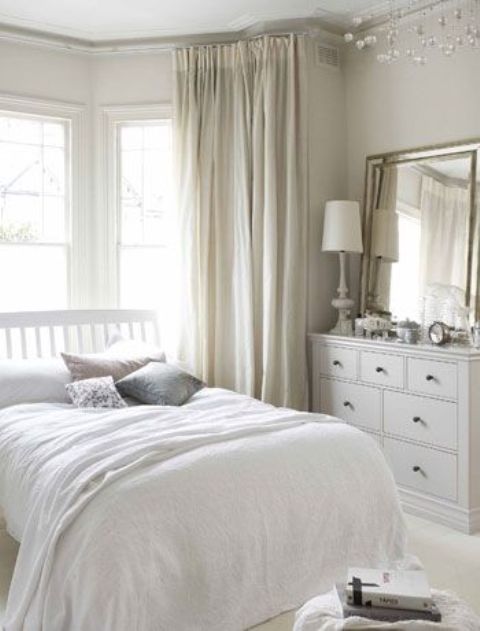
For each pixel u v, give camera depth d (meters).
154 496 2.21
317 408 4.43
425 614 1.62
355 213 4.31
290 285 4.38
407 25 4.17
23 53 4.46
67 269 4.69
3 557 3.03
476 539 3.31
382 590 1.67
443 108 3.98
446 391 3.50
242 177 4.44
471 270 3.79
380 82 4.40
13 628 2.14
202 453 2.46
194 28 4.44
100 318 4.46
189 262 4.50
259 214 4.41
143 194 4.79
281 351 4.43
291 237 4.38
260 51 4.42
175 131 4.55
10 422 3.13
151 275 4.80
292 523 2.41
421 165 4.12
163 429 2.77
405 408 3.75
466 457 3.39
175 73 4.56
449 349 3.50
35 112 4.52
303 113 4.39
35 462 2.62
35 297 4.59
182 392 3.52
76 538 2.12
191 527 2.21
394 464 3.84
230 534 2.27
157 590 2.09
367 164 4.48
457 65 3.88
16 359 3.92
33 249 4.57
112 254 4.76
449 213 3.92
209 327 4.56
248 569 2.29
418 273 4.09
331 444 2.71
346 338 4.13
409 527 3.49
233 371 4.55
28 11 4.13
